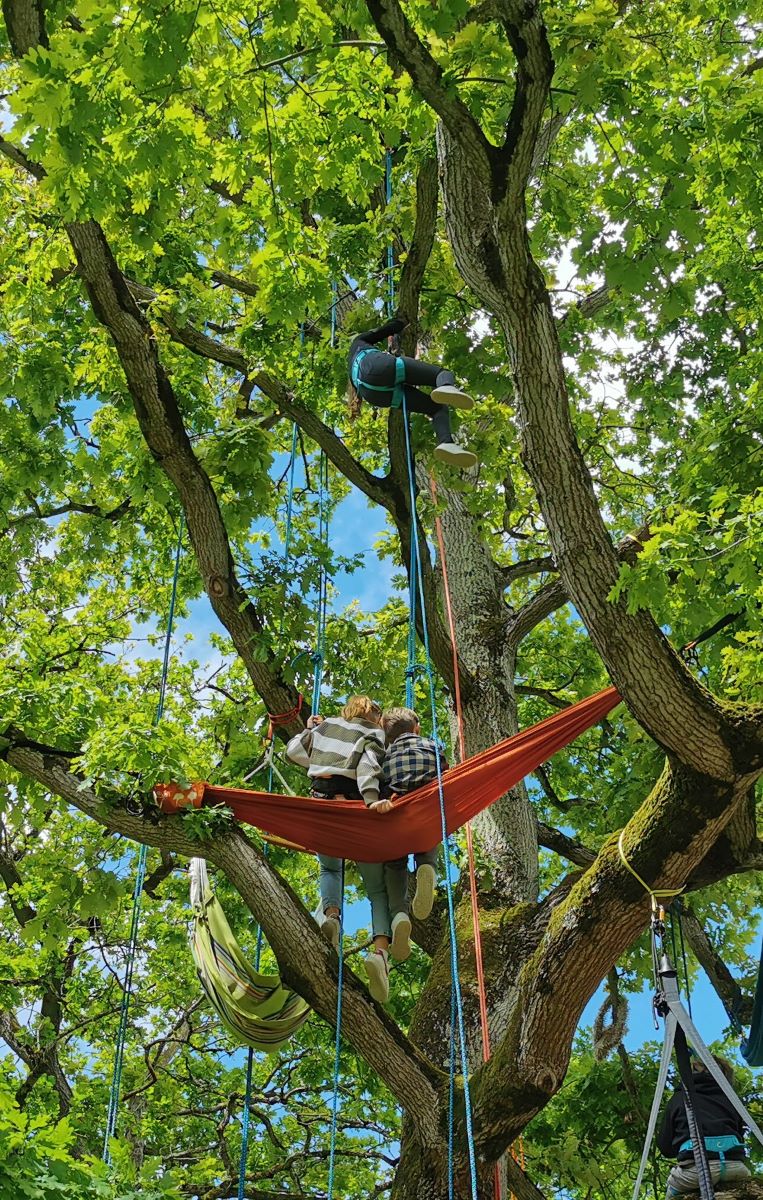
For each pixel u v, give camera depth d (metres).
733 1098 5.50
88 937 14.79
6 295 10.55
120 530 13.20
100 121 6.27
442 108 6.26
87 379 10.59
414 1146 7.61
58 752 7.32
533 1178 13.37
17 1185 5.23
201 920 7.49
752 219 9.73
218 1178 13.98
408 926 6.78
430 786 6.78
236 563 9.62
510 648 11.26
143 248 8.77
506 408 9.94
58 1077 13.70
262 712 11.34
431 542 12.27
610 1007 10.09
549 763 14.99
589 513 6.68
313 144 7.83
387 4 5.99
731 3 9.84
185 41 6.23
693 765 6.81
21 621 10.67
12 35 7.05
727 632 8.98
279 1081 15.86
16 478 11.33
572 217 10.16
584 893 7.23
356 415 9.68
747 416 8.77
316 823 6.83
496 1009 8.73
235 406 12.42
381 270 9.59
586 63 6.77
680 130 7.07
